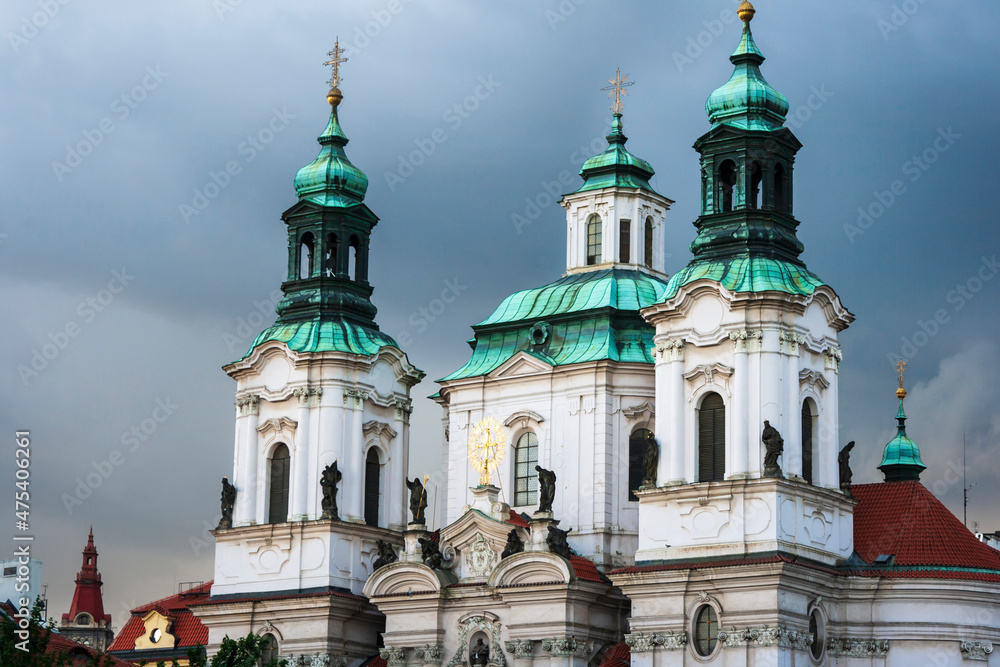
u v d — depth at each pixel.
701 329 107.44
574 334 118.75
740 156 110.56
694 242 110.81
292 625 117.62
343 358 120.31
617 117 127.44
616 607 110.81
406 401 124.50
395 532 121.88
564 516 115.25
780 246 109.69
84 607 168.00
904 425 122.06
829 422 108.50
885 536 109.31
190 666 92.75
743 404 105.06
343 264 125.19
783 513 103.25
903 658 105.19
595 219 125.38
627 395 115.81
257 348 121.88
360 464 120.31
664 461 107.25
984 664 105.12
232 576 120.75
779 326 106.00
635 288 120.00
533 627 108.56
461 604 112.19
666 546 105.94
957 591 105.44
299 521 118.75
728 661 101.56
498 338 122.50
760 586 101.31
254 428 121.94
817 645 104.88
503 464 118.31
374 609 118.44
